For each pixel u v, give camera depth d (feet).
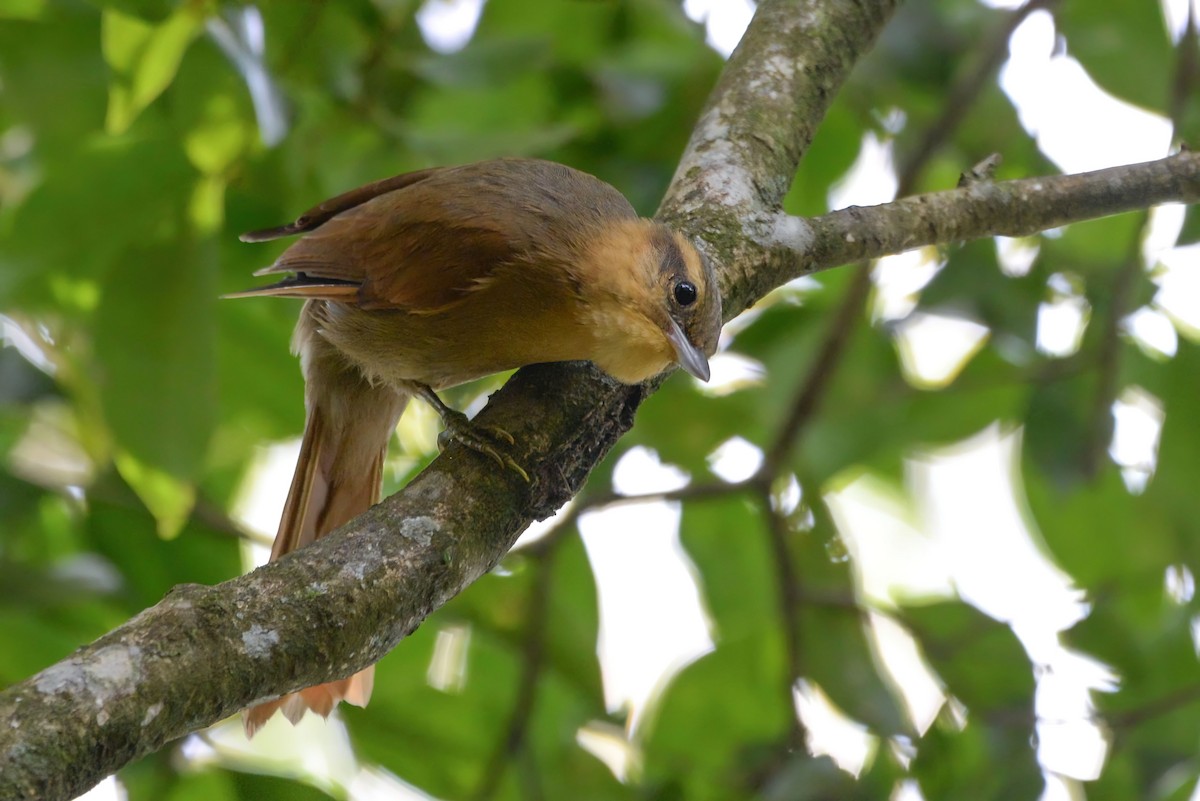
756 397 37.09
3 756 13.39
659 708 34.45
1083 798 32.76
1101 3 36.17
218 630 15.47
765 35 28.07
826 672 33.96
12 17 31.04
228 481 36.04
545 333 25.20
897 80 35.19
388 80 34.94
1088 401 34.19
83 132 31.35
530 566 35.09
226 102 28.66
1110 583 35.27
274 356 34.04
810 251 25.05
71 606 31.53
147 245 28.50
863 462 36.17
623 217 25.81
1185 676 34.27
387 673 33.06
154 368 28.48
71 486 31.99
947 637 34.32
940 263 36.27
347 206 28.32
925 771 32.30
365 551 17.48
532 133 31.78
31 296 30.40
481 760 33.01
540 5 36.78
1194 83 35.27
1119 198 25.57
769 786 31.89
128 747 14.26
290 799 28.63
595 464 22.71
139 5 27.48
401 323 26.37
